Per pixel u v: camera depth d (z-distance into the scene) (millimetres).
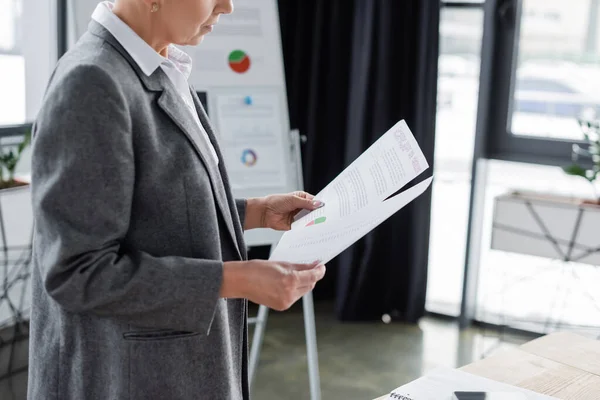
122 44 1016
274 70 2867
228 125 2764
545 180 3453
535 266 3416
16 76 3201
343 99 3754
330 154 3814
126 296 957
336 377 3049
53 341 1076
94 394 1054
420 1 3398
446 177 3654
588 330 3277
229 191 1209
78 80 938
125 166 955
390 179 1162
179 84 1117
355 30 3561
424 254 3584
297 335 3516
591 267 3268
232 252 1156
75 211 930
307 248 1091
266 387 2936
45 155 944
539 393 1169
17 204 2977
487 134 3500
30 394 1132
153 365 1030
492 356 1346
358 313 3707
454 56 3533
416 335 3529
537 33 3402
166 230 1031
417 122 3473
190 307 982
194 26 1055
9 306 2963
